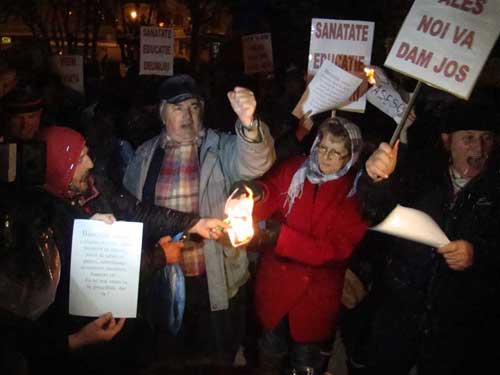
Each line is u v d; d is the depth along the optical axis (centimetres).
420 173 305
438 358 296
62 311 237
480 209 283
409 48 264
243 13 766
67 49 1288
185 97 307
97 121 462
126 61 1294
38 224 190
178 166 313
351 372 351
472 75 255
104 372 252
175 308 302
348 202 296
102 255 237
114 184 291
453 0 258
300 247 294
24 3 1250
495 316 292
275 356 321
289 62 719
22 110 259
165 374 161
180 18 1470
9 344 175
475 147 287
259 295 318
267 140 284
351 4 637
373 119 468
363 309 334
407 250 300
